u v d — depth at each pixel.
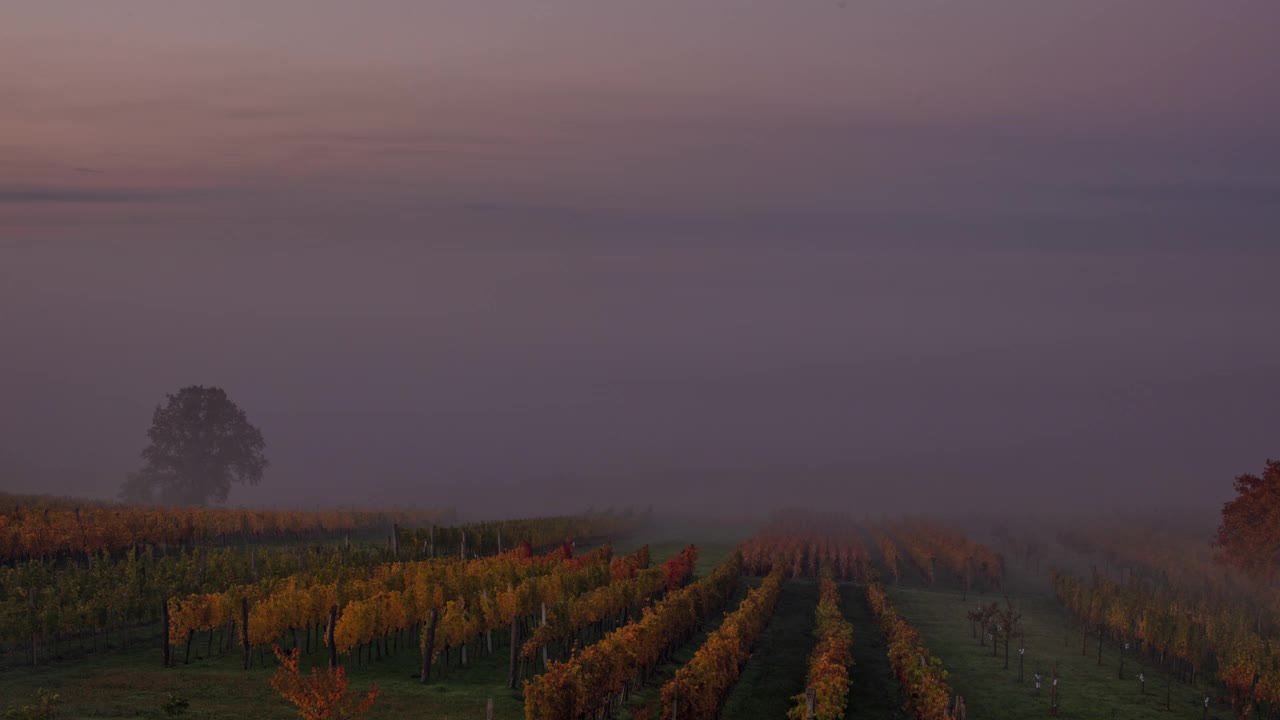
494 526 141.00
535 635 70.88
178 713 53.84
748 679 78.31
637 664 66.31
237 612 72.19
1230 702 76.69
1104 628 105.50
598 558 128.25
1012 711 72.19
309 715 52.06
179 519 120.88
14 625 66.75
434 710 59.91
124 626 76.19
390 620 74.50
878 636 100.56
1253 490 103.56
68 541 99.25
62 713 54.75
